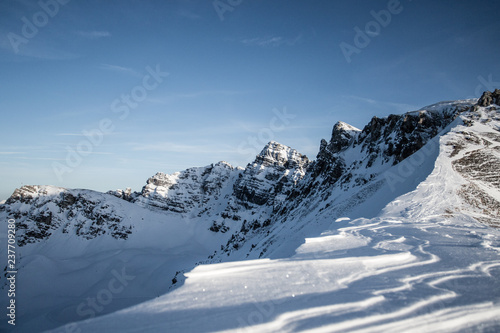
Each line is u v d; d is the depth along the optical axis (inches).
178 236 7170.3
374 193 2298.2
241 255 3548.2
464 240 738.2
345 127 4675.2
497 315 345.7
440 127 2928.2
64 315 2977.4
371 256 590.2
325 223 2341.3
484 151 2031.3
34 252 5541.3
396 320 333.4
